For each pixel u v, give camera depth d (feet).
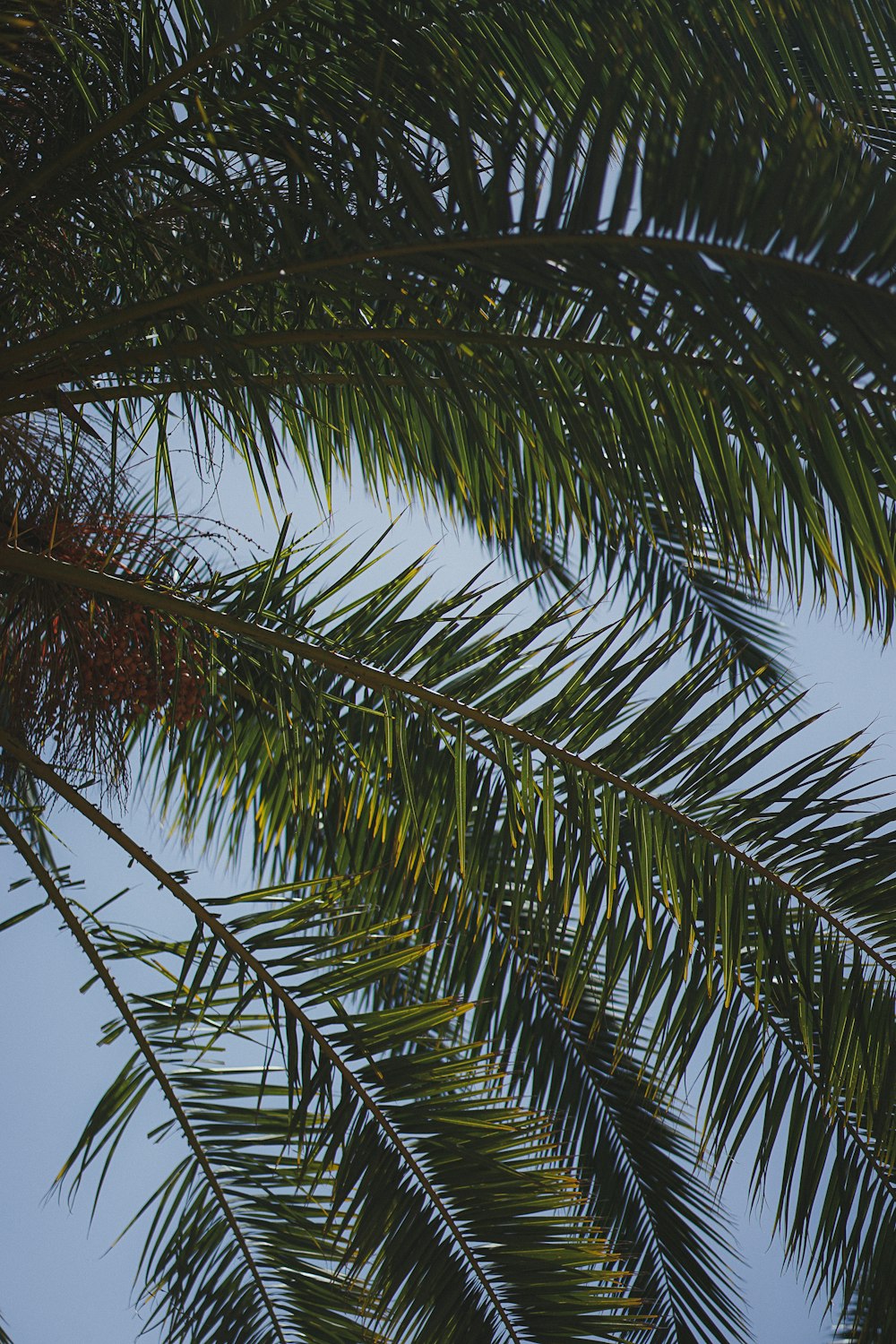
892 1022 9.21
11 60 8.50
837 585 7.57
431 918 12.76
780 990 9.95
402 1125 10.08
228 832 13.57
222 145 8.25
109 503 10.34
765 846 9.27
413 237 6.82
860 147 6.54
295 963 10.04
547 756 9.52
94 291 9.02
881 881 9.18
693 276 6.02
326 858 12.37
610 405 8.56
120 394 9.60
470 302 7.45
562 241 6.38
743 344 6.08
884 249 5.67
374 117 6.96
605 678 9.50
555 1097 13.00
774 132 6.55
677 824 9.38
